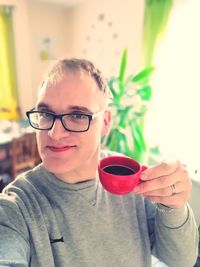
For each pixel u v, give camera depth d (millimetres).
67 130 577
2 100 3799
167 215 636
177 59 2299
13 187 617
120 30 3004
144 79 2465
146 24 2473
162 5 2285
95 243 642
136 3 2686
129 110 2580
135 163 565
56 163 576
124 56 2621
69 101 583
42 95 605
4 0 3480
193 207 1812
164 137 2539
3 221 530
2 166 2840
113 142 2654
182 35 2227
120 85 2588
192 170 2025
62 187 616
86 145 598
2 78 3729
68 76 593
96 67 659
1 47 3615
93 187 639
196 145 2236
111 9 3090
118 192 528
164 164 549
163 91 2467
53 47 4172
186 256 691
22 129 3244
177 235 654
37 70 4109
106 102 681
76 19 3912
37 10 3859
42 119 604
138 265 717
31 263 560
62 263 600
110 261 664
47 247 575
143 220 756
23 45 3834
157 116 2570
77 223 620
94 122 612
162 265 1229
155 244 767
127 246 694
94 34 3531
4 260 457
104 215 664
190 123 2266
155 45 2418
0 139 2865
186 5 2152
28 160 2898
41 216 584
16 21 3678
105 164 582
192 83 2201
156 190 560
